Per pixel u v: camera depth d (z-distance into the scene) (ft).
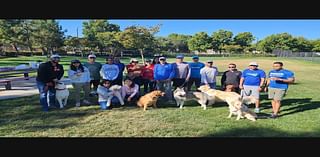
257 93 26.40
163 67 30.76
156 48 222.07
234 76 29.40
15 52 175.83
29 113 25.44
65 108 27.55
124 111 26.58
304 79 58.95
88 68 32.07
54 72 27.20
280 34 306.14
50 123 22.40
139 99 28.27
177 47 326.44
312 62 134.31
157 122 22.86
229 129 21.06
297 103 31.22
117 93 28.09
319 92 39.68
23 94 34.86
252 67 26.58
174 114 25.58
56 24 181.78
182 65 31.53
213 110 27.37
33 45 176.55
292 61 143.02
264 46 309.83
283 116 25.05
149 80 33.32
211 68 30.94
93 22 249.34
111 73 29.32
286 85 24.36
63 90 27.66
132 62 33.17
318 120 23.63
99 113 25.67
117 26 259.60
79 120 23.31
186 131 20.59
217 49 326.65
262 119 23.93
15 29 144.77
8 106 28.07
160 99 31.50
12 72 45.70
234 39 331.36
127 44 154.61
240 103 23.86
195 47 323.37
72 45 195.93
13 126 21.57
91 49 208.95
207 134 19.99
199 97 28.17
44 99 26.37
